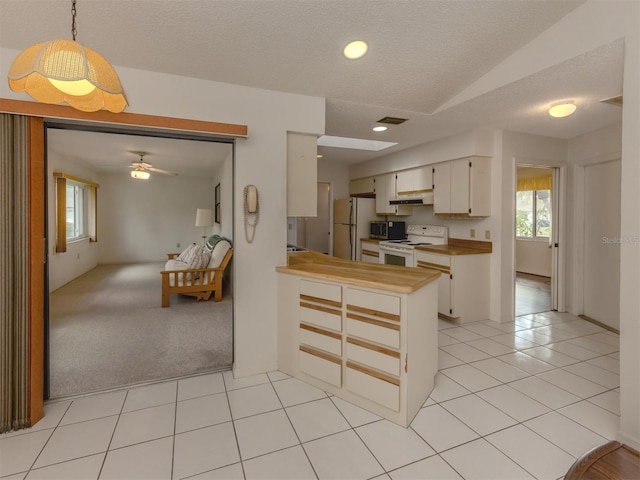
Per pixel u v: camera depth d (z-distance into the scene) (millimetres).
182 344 3023
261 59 2195
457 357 2898
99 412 2061
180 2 1744
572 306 4137
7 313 1855
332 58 2238
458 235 4293
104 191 3328
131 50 2020
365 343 2070
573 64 2082
